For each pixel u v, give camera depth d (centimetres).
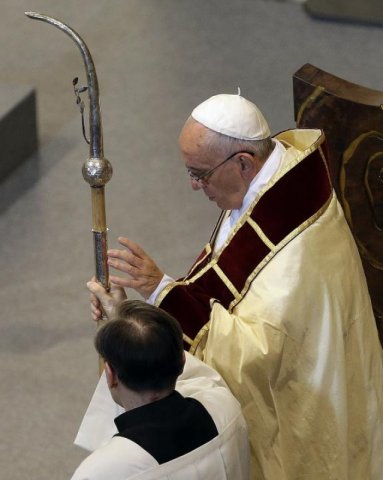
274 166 1047
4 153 2228
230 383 1014
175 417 838
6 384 1692
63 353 1764
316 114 1291
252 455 1045
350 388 1085
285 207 1041
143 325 827
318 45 2844
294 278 1026
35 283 1939
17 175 2270
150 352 816
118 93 2573
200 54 2769
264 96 2577
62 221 2123
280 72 2692
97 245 1045
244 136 1021
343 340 1049
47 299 1898
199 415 855
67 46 2802
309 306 1028
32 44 2812
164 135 2406
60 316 1856
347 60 2775
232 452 865
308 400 1049
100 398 998
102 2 3050
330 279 1038
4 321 1839
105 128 2423
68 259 2008
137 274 1059
